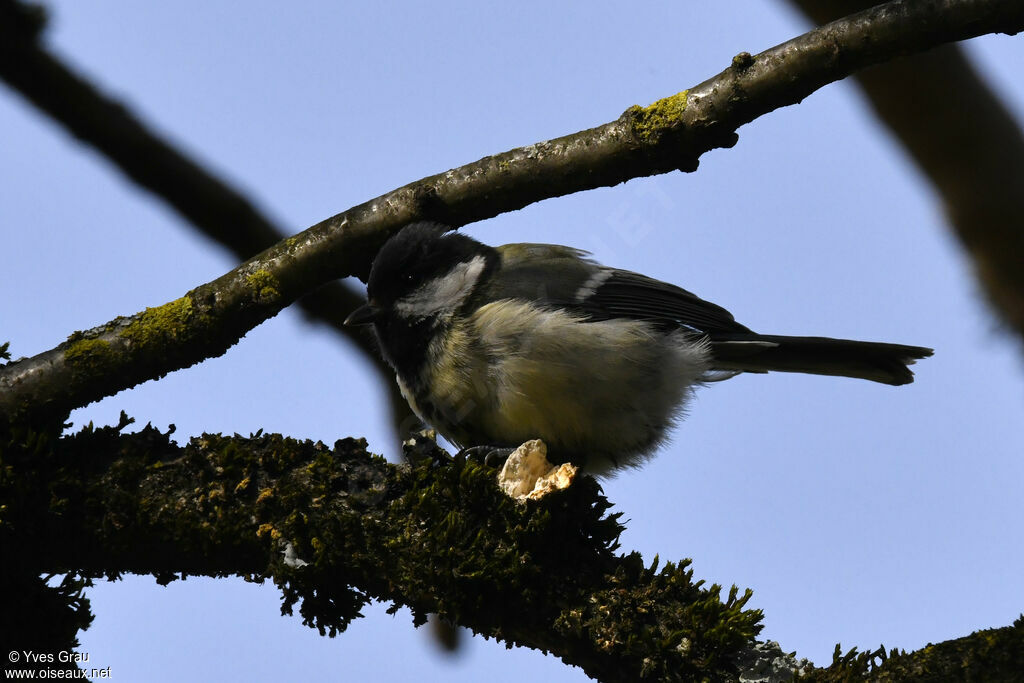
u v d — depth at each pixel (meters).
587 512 6.47
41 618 7.05
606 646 6.01
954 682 5.26
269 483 6.79
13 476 6.90
